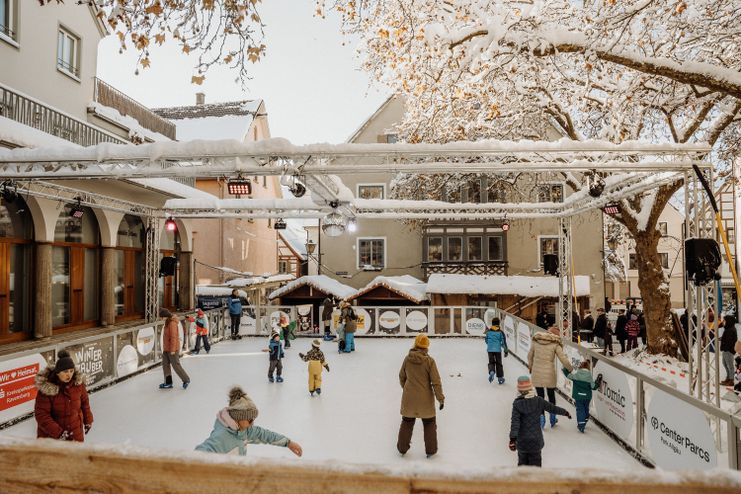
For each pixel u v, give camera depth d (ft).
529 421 17.85
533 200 80.38
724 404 29.60
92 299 47.21
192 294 64.23
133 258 54.24
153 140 60.23
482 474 3.30
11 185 31.89
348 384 34.94
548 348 25.73
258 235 110.93
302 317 79.20
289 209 48.62
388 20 31.86
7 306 36.60
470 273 82.53
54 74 43.60
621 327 53.36
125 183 41.29
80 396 17.08
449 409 28.89
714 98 38.14
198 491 3.54
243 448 13.74
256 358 45.42
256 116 104.01
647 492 3.16
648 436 19.97
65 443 3.89
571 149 27.35
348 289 79.51
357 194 86.79
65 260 43.62
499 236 82.48
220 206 49.49
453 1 29.25
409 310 59.57
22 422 25.25
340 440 23.61
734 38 33.76
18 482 3.82
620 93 35.58
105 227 47.32
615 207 40.86
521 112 45.42
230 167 28.27
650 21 26.96
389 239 87.15
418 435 24.32
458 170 28.68
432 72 32.86
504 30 26.61
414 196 68.80
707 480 3.12
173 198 51.98
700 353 26.32
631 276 133.59
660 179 31.99
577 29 33.17
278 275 113.91
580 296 73.20
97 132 43.09
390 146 27.25
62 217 43.27
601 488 3.19
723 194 81.41
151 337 40.40
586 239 83.71
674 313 48.88
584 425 24.35
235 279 90.89
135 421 26.40
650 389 19.79
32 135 30.73
